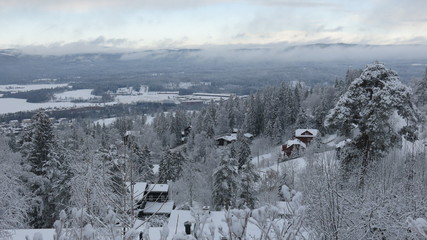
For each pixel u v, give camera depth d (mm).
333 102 87125
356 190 9562
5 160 26578
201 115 106688
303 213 5102
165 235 4879
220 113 108312
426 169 11930
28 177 27906
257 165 63406
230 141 92812
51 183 29125
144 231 5141
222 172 35938
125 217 6184
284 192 5199
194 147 86812
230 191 35969
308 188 7984
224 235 5082
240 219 4785
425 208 8484
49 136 31094
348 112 17047
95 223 5992
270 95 102250
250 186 35688
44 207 29453
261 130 94875
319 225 7180
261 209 4918
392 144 16188
